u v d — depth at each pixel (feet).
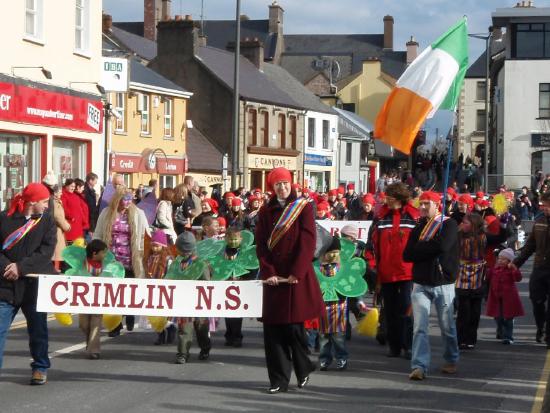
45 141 88.22
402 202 41.83
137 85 138.00
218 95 176.24
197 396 33.71
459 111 283.38
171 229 57.67
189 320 40.55
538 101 203.72
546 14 200.95
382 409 31.73
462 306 44.93
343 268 38.06
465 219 44.98
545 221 45.24
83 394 33.88
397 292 41.88
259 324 54.54
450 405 32.42
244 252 40.65
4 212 34.40
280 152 190.49
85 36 97.14
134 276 44.86
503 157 205.98
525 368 40.04
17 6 83.82
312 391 34.71
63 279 35.06
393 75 340.18
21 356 41.68
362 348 45.39
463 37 39.68
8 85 81.00
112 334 47.98
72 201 64.49
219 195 99.81
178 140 152.66
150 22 259.39
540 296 45.42
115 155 131.23
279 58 341.62
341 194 86.89
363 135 233.55
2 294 33.68
